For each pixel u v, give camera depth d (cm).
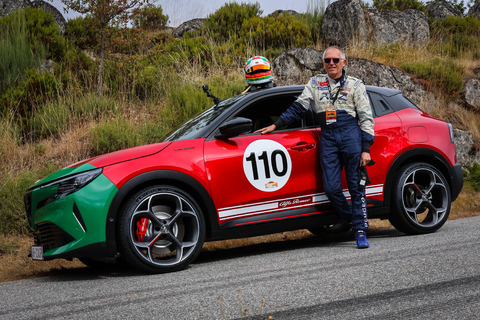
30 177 626
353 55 1148
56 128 805
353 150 411
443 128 485
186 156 384
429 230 467
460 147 922
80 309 263
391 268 308
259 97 433
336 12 1277
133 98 934
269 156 409
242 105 425
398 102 480
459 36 1377
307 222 421
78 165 384
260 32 1198
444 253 345
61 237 361
